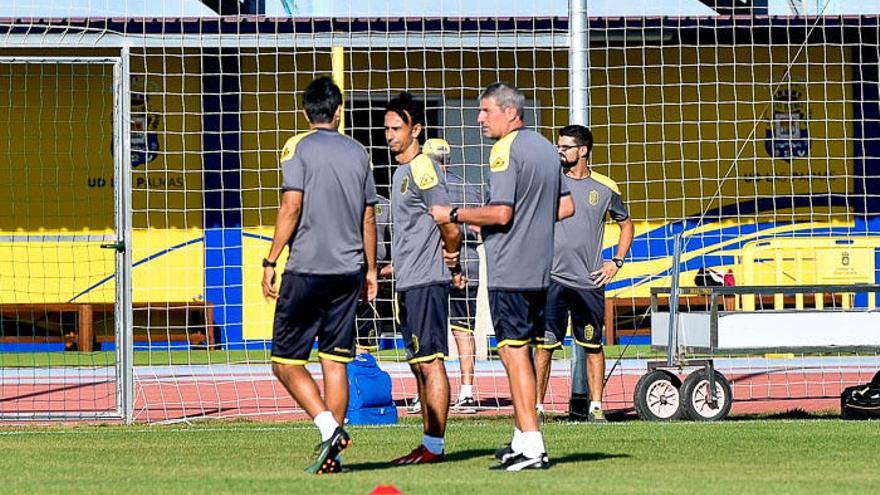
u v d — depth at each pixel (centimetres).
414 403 4238
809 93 6569
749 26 5731
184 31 5888
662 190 6600
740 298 6328
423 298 2806
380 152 6538
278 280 6550
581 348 4003
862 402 3841
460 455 2916
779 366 5788
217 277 6525
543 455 2539
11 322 6469
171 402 4569
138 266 6475
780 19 6028
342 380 2564
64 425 3859
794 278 6241
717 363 5903
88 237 6531
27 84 6438
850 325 3894
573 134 3653
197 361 6019
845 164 6625
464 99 6531
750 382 5175
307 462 2786
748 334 3862
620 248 3741
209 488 2248
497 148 2519
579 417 3991
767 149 6619
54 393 4847
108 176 6512
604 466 2619
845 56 6538
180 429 3656
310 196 2512
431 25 5772
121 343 3978
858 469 2583
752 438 3225
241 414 4184
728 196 6612
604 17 6012
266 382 5219
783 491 2186
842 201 6638
